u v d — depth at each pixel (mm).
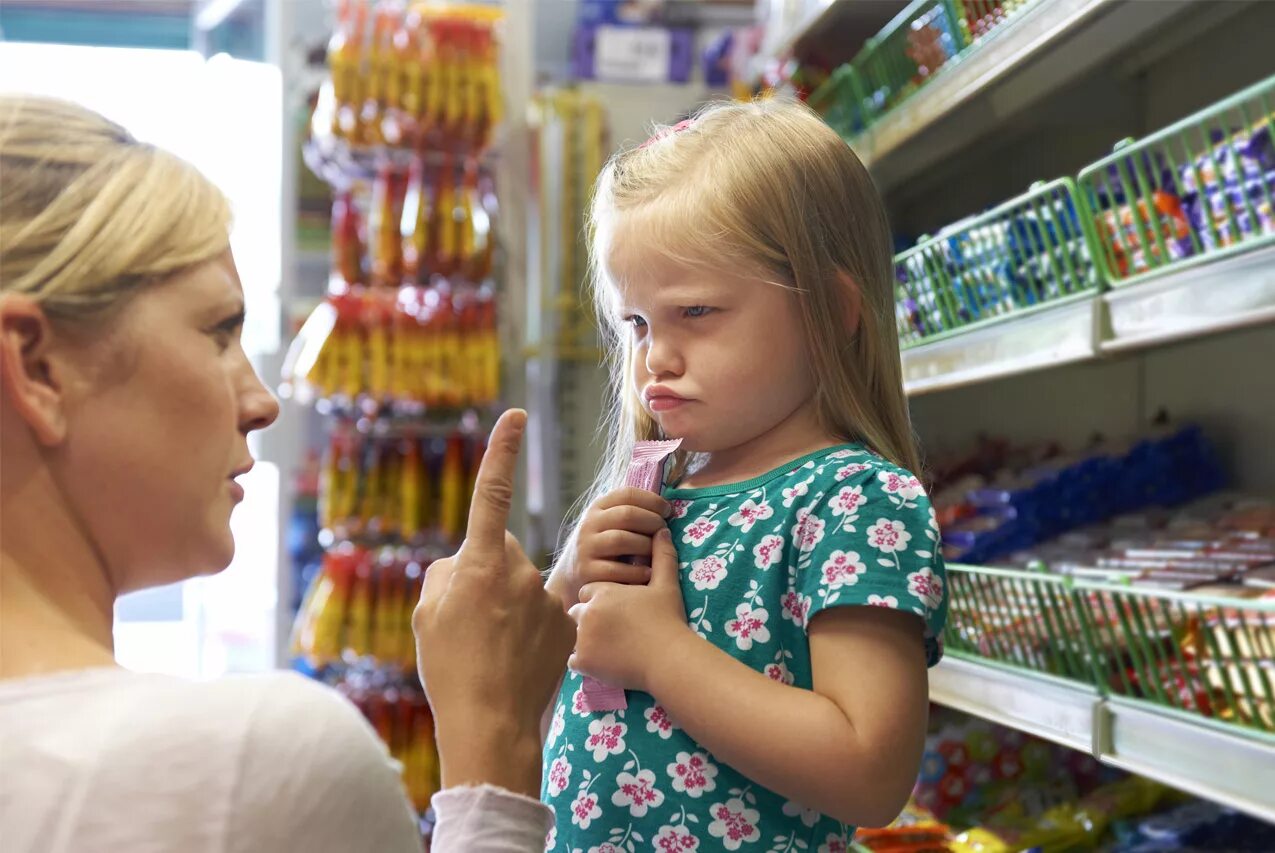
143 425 618
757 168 1017
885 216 1135
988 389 2627
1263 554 1479
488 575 783
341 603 3080
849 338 1062
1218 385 1922
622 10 3734
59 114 630
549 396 3514
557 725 1049
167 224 629
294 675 630
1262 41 1801
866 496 962
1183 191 1359
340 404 3174
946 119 2070
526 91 3611
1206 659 1330
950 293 1805
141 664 5020
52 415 591
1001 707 1604
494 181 3535
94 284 597
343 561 3125
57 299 586
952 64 1786
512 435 815
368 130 3107
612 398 1363
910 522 951
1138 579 1529
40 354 589
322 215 3830
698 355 1011
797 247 1011
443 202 3193
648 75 3709
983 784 2029
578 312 3518
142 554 644
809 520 977
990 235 1675
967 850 1783
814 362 1037
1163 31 1915
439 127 3137
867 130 2121
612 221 1055
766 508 1010
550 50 4141
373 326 3123
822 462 1009
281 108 3541
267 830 547
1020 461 2262
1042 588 1521
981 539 1855
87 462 608
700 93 3703
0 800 526
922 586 922
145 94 4066
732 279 997
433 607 789
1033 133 2389
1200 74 1940
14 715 553
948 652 1762
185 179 660
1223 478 1896
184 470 635
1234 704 1229
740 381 1006
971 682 1687
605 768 971
